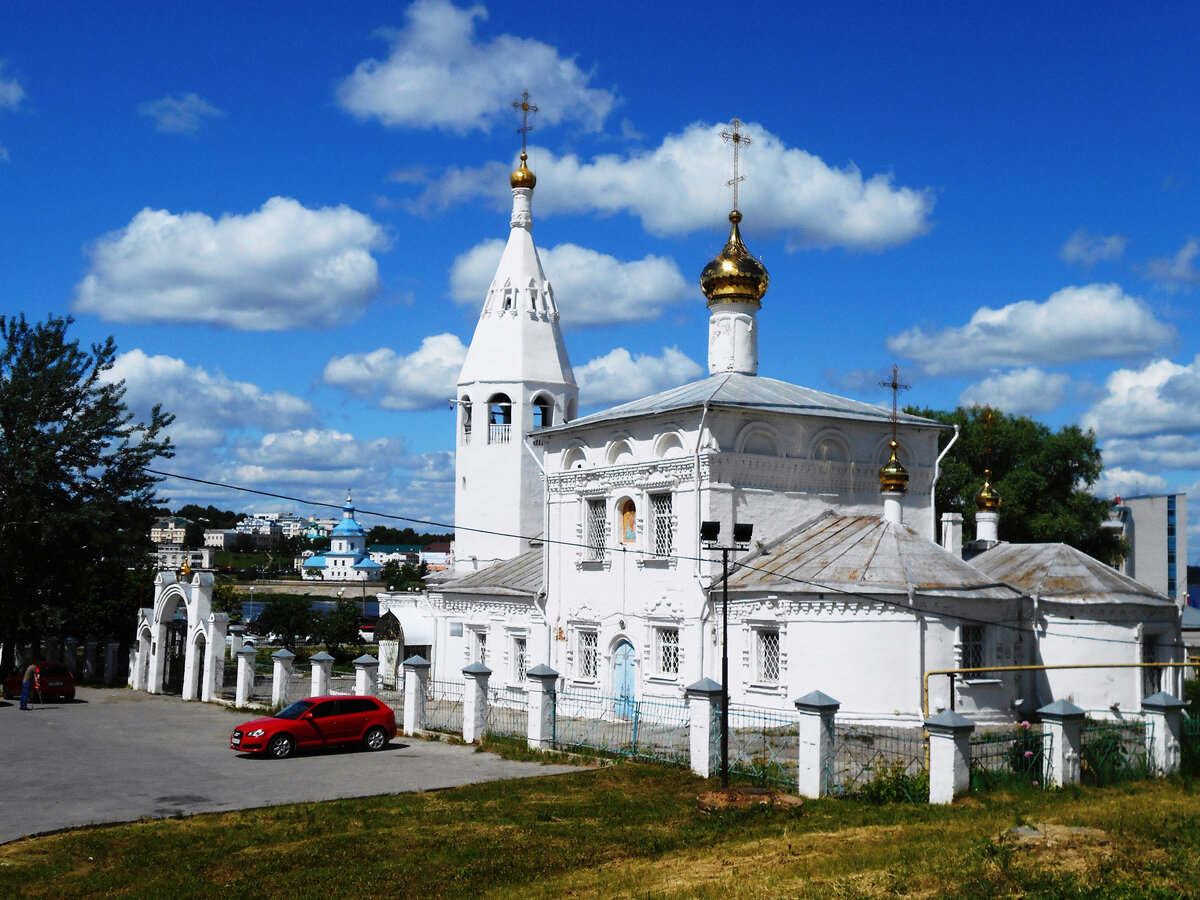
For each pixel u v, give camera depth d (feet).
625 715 111.14
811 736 75.87
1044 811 66.95
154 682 162.40
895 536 112.27
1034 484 204.13
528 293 169.07
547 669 99.30
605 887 55.57
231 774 90.48
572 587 132.16
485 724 106.83
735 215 142.92
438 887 57.62
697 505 116.98
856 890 51.52
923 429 134.10
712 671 115.44
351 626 331.16
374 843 65.67
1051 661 115.44
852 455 128.26
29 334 175.42
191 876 59.93
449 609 154.40
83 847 65.72
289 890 57.16
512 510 164.25
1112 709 115.14
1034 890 50.60
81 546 176.96
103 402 175.83
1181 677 121.29
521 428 165.27
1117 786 76.18
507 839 66.13
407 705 113.39
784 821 68.49
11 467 167.02
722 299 142.31
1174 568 301.43
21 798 80.74
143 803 78.64
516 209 171.53
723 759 77.66
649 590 121.90
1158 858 56.08
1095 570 120.37
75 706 144.36
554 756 94.48
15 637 174.70
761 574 112.68
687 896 52.31
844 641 104.78
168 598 161.58
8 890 57.82
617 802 75.56
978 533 145.38
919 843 59.77
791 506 122.52
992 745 82.02
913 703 103.76
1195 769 80.79
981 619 109.60
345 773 90.33
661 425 122.21
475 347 169.58
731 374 138.41
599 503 131.23
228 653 217.36
